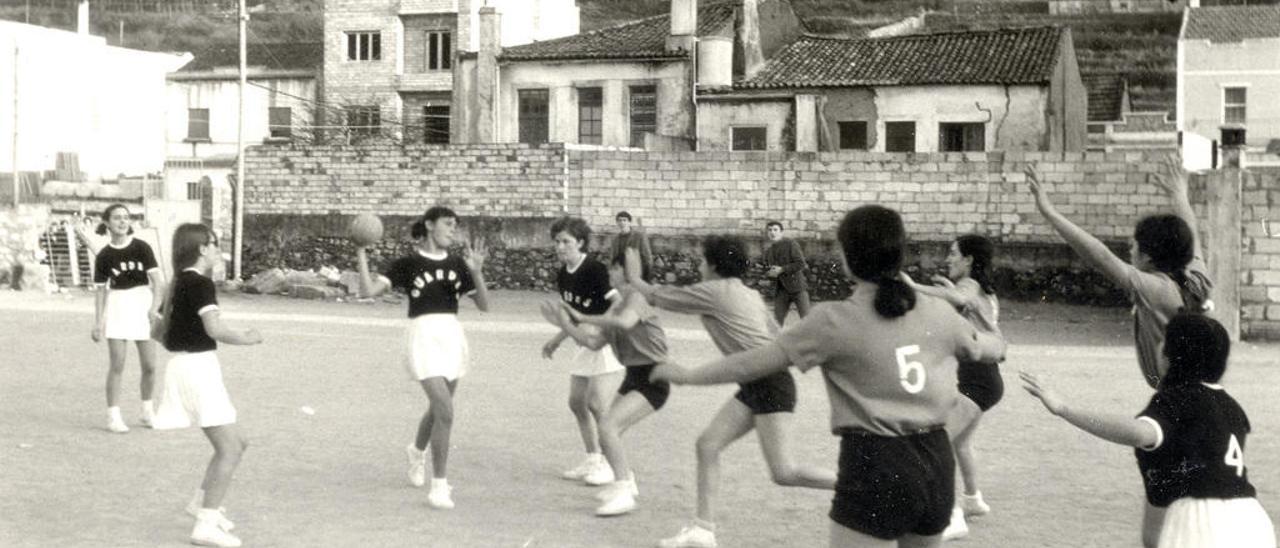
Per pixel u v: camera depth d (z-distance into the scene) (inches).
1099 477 440.8
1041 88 1524.4
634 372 383.9
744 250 343.9
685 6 1663.4
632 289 370.0
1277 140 1893.5
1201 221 950.4
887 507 215.3
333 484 420.5
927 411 219.0
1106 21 3472.0
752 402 323.3
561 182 1423.5
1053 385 698.2
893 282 221.1
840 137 1601.9
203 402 343.6
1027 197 1247.5
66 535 349.4
